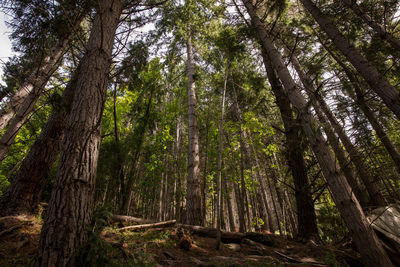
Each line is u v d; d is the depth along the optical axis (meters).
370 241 2.65
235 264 3.16
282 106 6.16
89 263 2.04
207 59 9.14
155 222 4.93
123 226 4.53
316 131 3.42
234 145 10.08
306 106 3.64
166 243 3.95
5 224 3.36
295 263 3.49
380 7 4.89
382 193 5.39
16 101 5.08
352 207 2.88
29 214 3.95
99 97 2.90
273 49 4.86
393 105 3.85
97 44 3.21
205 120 11.90
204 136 11.80
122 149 5.89
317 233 4.89
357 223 2.78
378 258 2.54
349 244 4.21
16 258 2.62
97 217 2.48
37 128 6.25
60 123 4.71
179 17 9.23
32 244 3.09
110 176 5.60
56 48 4.80
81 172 2.35
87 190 2.38
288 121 5.71
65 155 2.39
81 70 3.03
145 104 8.23
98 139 2.73
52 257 1.93
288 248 4.50
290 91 4.11
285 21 7.33
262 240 4.73
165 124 10.84
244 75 7.94
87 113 2.66
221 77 8.59
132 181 6.05
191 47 10.02
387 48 5.02
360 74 4.63
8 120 4.97
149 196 10.38
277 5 5.62
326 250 3.97
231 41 5.99
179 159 11.88
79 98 2.73
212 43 8.98
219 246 4.17
